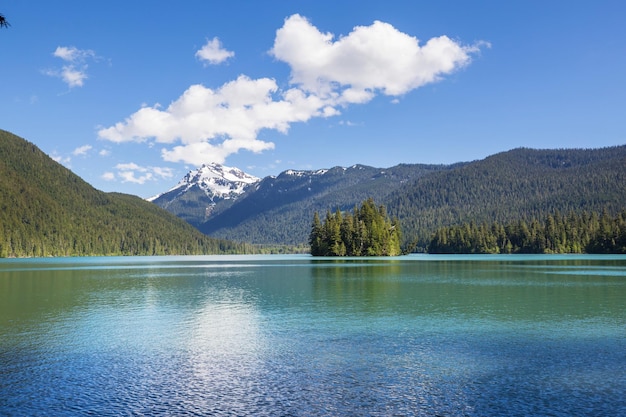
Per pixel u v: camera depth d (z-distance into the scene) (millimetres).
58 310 51531
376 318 45969
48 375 27859
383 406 22953
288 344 35281
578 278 90375
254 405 23156
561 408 22516
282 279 92625
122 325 42906
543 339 36438
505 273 105125
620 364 29516
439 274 102875
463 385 25828
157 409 22703
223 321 44812
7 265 172625
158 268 146250
